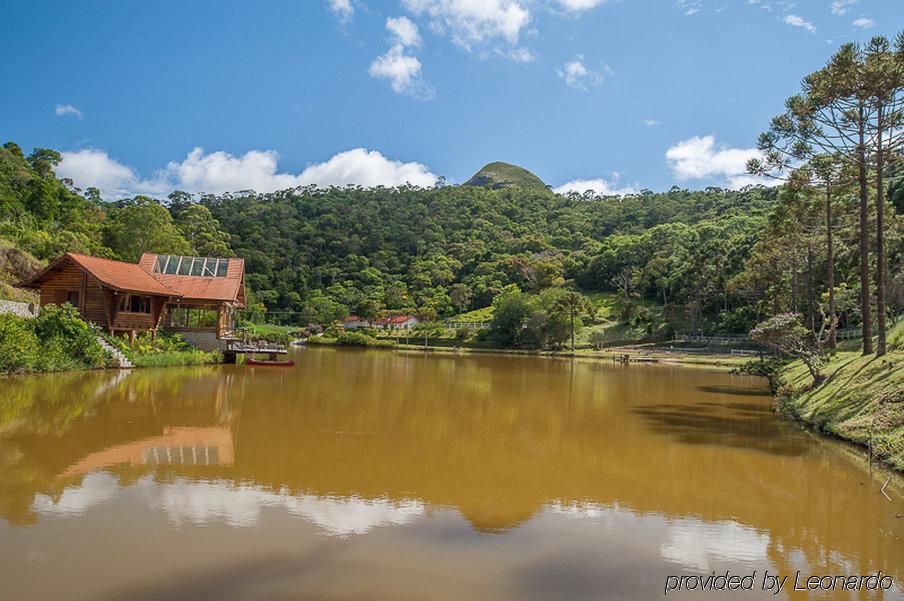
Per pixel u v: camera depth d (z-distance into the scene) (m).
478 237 129.88
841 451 13.12
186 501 8.48
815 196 29.33
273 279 104.31
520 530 7.80
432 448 12.67
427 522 8.00
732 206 116.62
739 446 13.59
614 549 7.23
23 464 10.12
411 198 160.75
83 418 14.56
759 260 39.53
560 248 120.12
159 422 14.53
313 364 38.41
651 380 32.03
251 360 33.50
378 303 92.50
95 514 7.82
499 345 71.44
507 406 19.88
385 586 6.02
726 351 57.59
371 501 8.82
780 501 9.35
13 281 34.28
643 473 10.98
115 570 6.16
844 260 39.66
